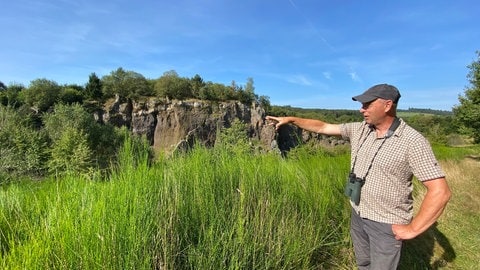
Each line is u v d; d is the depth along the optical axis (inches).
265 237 131.5
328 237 165.3
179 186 130.9
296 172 195.2
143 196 111.8
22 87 3105.3
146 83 3966.5
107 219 95.7
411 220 120.2
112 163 147.4
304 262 141.8
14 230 107.3
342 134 143.5
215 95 4106.8
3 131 769.6
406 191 117.2
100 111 3499.0
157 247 102.4
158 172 144.6
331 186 205.2
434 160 107.2
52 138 883.4
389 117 117.6
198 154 172.6
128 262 89.0
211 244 113.4
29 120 994.7
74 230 88.7
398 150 113.3
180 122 3673.7
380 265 119.9
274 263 128.4
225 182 158.6
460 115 1002.7
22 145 725.9
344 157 266.7
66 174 159.8
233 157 188.5
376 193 119.6
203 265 109.6
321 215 166.9
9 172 314.0
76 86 3713.1
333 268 158.4
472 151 1051.9
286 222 144.3
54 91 3090.6
